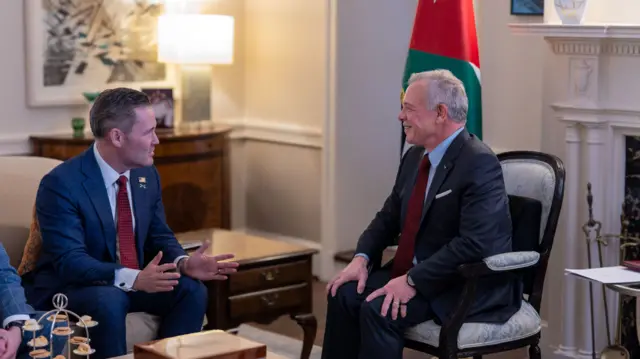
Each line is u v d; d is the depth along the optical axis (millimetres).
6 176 3152
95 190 2926
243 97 5566
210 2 5312
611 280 2842
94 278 2811
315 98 5160
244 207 5656
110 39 4871
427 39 3904
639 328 3080
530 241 3047
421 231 3020
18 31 4547
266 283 3303
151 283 2781
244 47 5531
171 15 4824
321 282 5137
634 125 3480
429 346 2875
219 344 2332
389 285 2898
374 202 5215
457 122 2988
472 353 2865
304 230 5328
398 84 5160
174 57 4809
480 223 2859
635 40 3385
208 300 3203
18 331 2504
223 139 5016
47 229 2871
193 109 5008
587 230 3561
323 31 5043
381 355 2861
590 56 3523
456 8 3838
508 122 4137
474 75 3844
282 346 4023
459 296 2893
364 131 5117
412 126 3006
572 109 3588
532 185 3092
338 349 3072
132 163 2932
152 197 3080
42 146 4527
